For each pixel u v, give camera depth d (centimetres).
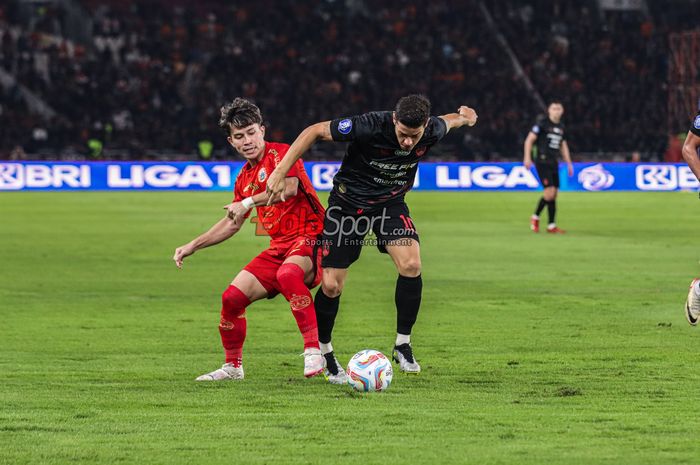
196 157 9088
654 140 9712
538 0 11388
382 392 1579
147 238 4512
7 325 2330
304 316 1639
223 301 1667
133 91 9675
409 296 1717
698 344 2045
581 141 9731
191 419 1387
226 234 1695
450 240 4441
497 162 8394
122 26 10612
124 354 1962
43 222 5316
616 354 1933
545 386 1628
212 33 10700
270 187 1590
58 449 1223
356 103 9956
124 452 1212
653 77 10544
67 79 9625
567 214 5981
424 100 1571
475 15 11125
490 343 2070
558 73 10562
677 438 1275
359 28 10806
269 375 1739
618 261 3650
